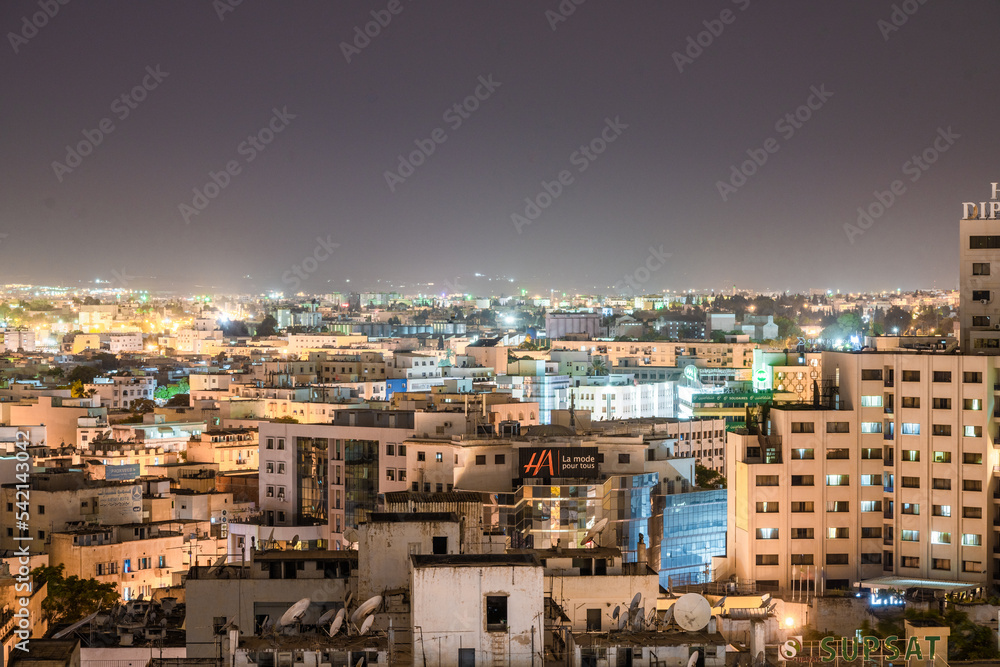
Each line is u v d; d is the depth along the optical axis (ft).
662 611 459.32
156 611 623.77
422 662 353.51
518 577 357.20
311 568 508.53
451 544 446.60
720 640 373.40
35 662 374.22
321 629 401.08
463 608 355.56
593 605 465.88
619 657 366.43
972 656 534.37
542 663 355.77
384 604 399.03
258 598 495.82
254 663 360.28
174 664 428.15
